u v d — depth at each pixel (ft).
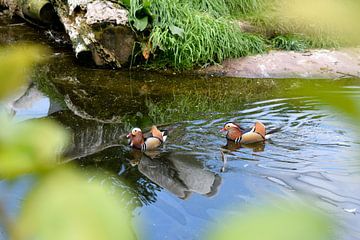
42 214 0.74
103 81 20.11
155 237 8.59
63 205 0.75
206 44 21.95
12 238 0.73
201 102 17.80
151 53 22.04
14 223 0.75
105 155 12.77
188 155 12.79
